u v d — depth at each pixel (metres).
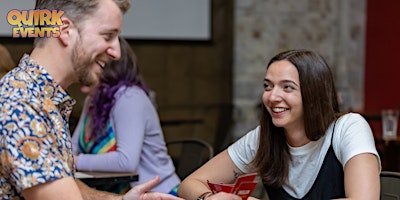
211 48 5.41
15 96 1.27
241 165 2.00
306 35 5.71
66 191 1.26
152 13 5.11
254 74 5.59
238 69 5.55
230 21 5.47
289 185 1.87
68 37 1.35
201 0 5.32
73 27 1.35
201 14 5.33
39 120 1.26
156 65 5.17
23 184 1.23
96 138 2.45
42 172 1.24
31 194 1.25
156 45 5.15
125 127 2.38
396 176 1.89
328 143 1.79
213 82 5.46
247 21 5.53
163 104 5.23
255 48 5.57
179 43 5.25
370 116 4.30
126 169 2.35
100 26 1.37
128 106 2.39
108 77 2.42
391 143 3.57
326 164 1.79
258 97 5.61
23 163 1.23
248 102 5.59
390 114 3.76
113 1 1.40
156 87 5.18
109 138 2.43
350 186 1.66
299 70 1.75
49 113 1.30
